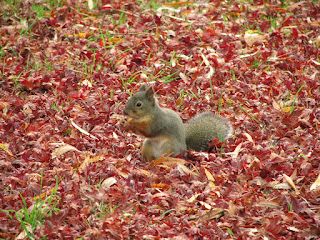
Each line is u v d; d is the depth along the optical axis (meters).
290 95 12.27
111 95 11.98
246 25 16.23
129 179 8.29
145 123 9.21
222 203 7.77
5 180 8.30
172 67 13.17
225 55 14.03
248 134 10.17
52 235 6.95
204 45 14.47
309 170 8.82
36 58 13.82
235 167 9.05
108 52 14.04
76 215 7.52
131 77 13.02
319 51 14.31
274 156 9.21
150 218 7.48
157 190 8.34
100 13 16.83
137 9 17.19
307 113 11.21
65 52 14.11
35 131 10.39
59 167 8.96
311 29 15.85
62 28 15.69
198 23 15.99
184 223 7.27
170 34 15.12
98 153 9.58
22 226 7.08
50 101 11.51
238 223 7.41
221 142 9.87
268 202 7.86
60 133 10.50
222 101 11.95
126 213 7.58
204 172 8.81
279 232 7.18
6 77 12.67
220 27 15.76
